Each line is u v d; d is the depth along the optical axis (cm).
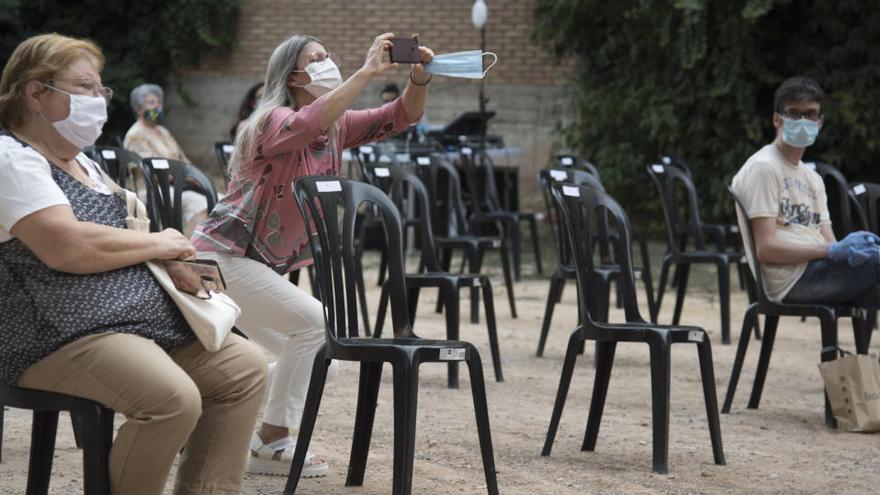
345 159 1006
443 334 746
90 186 314
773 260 535
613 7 1306
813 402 578
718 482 418
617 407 552
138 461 288
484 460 363
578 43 1390
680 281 763
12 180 289
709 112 1325
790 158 548
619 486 408
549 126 1535
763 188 539
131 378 286
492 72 1546
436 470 423
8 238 292
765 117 1330
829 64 1295
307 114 392
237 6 1631
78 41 305
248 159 403
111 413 295
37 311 290
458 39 1569
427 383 599
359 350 356
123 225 315
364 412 397
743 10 1191
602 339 440
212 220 409
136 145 865
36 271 293
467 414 525
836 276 525
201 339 304
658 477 422
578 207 455
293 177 405
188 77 1670
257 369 315
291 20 1628
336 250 377
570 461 444
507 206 1245
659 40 1279
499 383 604
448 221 1106
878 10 1252
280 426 409
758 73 1275
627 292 456
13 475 402
